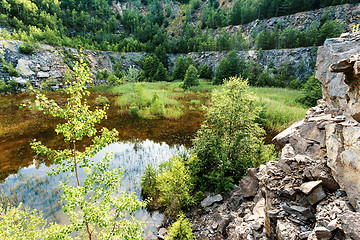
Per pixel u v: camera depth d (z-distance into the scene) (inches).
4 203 389.7
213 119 444.8
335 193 159.8
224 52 2469.2
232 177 416.8
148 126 892.0
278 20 2539.4
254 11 2918.3
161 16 4507.9
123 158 605.6
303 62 1744.6
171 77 2491.4
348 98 187.8
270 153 441.4
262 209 242.8
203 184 418.9
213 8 4128.9
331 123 200.2
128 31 4033.0
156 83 2199.8
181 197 363.6
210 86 1921.8
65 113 175.9
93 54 2492.6
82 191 177.8
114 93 1660.9
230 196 370.0
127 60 2741.1
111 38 3351.4
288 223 158.1
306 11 2395.4
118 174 208.7
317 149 210.2
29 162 566.6
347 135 154.1
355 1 2089.1
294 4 2514.8
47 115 1013.8
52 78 1833.2
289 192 178.1
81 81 180.5
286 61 1815.9
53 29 2866.6
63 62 2074.3
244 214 274.2
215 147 420.2
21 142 697.6
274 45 2208.4
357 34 244.7
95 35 3331.7
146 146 697.6
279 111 893.8
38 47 2009.1
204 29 3695.9
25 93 1569.9
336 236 122.1
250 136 417.7
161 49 2891.2
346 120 171.2
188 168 429.7
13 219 214.8
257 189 305.3
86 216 168.2
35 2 3154.5
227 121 439.8
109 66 2541.8
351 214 120.4
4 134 763.4
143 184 437.1
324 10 2249.0
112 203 187.5
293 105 1021.2
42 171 517.0
